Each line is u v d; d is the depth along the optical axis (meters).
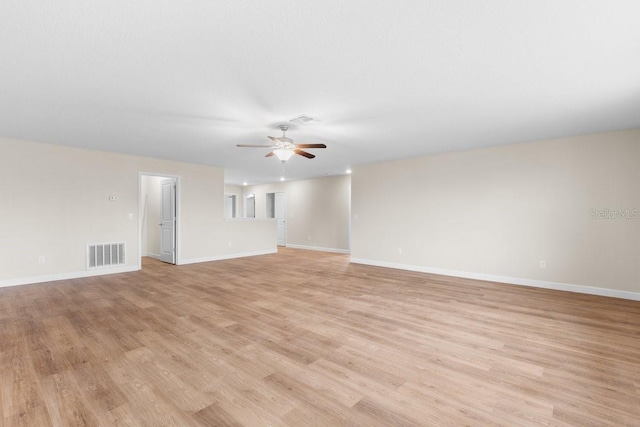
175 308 3.60
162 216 7.16
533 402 1.86
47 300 3.89
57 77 2.50
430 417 1.72
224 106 3.16
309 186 9.59
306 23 1.81
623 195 4.04
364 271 5.91
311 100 3.00
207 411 1.76
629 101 3.02
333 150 5.35
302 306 3.70
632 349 2.55
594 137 4.22
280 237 10.59
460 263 5.41
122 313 3.41
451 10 1.69
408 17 1.75
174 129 3.99
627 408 1.79
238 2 1.62
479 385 2.04
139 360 2.35
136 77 2.51
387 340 2.74
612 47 2.05
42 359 2.35
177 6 1.65
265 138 4.46
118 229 5.65
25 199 4.67
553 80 2.56
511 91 2.79
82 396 1.89
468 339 2.76
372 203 6.66
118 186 5.63
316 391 1.97
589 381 2.08
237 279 5.17
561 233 4.47
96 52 2.12
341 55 2.18
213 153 5.59
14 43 2.00
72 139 4.55
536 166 4.66
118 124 3.77
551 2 1.62
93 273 5.35
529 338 2.78
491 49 2.10
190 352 2.49
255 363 2.32
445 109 3.26
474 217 5.25
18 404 1.80
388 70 2.40
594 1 1.60
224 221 7.45
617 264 4.09
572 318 3.29
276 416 1.73
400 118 3.55
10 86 2.67
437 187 5.68
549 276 4.58
